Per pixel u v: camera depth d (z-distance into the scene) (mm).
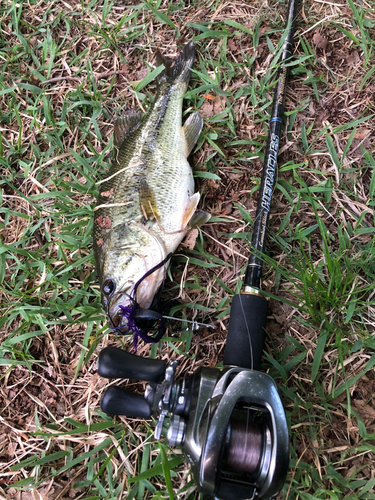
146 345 287
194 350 283
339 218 291
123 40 340
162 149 289
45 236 316
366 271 274
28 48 348
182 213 280
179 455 259
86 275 308
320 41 313
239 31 326
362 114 303
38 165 331
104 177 315
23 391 292
